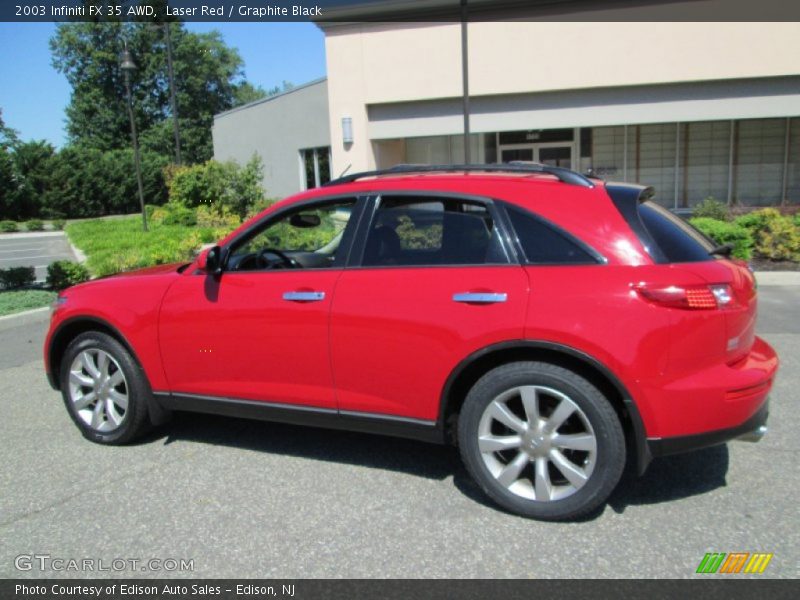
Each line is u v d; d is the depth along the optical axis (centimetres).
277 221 398
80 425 451
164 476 394
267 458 418
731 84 1496
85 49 5222
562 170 362
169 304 411
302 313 369
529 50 1556
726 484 364
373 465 404
